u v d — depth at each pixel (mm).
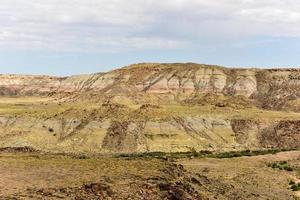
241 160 105938
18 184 47625
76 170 57562
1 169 56312
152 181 53750
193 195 55000
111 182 51156
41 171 56062
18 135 135625
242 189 73125
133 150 132625
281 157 111375
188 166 93562
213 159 108188
